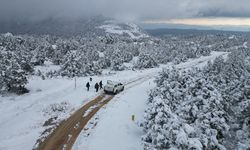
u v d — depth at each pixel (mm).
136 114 35844
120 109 37156
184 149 21250
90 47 111438
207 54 125812
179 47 121062
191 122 29125
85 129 29703
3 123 30016
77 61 65312
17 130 28594
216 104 29875
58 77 62656
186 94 34188
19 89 45594
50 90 45844
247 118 35938
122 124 31609
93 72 66625
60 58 99562
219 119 28656
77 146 25609
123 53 98188
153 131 24031
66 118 32812
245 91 41812
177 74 38875
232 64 61625
